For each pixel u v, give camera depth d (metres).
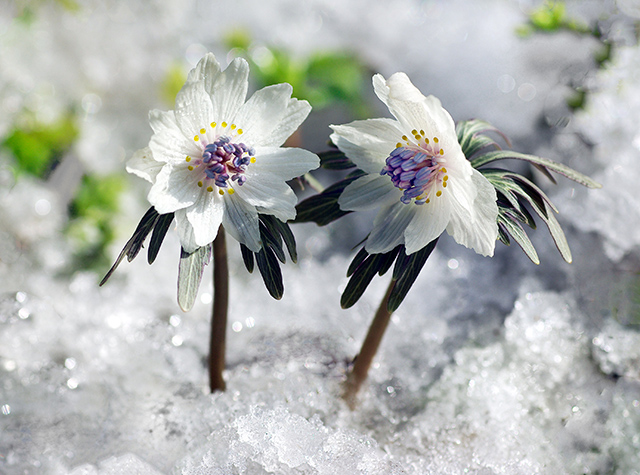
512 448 0.21
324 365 0.23
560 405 0.22
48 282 0.25
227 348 0.23
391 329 0.23
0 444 0.21
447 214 0.19
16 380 0.22
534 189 0.20
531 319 0.23
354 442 0.20
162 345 0.23
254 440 0.20
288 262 0.26
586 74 0.26
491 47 0.27
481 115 0.27
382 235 0.20
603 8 0.26
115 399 0.22
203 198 0.19
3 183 0.27
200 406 0.22
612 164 0.24
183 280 0.19
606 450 0.21
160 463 0.21
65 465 0.21
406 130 0.19
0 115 0.28
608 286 0.24
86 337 0.23
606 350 0.23
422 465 0.21
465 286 0.25
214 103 0.19
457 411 0.22
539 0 0.28
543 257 0.25
